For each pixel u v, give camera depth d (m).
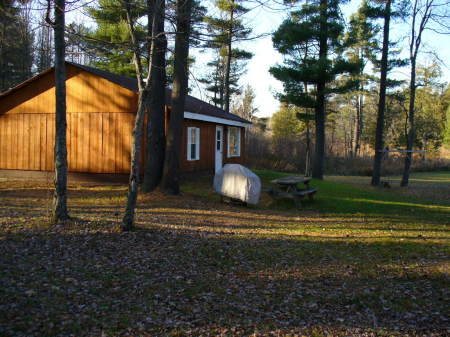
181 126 12.91
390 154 43.69
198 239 7.75
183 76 12.64
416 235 9.00
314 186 16.84
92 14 11.42
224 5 19.61
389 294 5.42
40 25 7.53
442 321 4.59
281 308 4.95
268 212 11.70
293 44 20.69
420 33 19.84
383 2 20.28
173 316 4.59
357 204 13.30
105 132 15.58
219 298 5.18
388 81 27.86
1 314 4.27
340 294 5.43
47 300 4.72
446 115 50.19
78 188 14.12
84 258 6.22
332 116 46.56
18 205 10.35
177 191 13.05
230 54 29.48
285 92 22.56
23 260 5.94
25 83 16.23
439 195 17.92
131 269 5.94
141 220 9.09
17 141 16.72
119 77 17.09
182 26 8.96
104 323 4.31
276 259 6.85
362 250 7.58
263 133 43.00
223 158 20.61
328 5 20.30
